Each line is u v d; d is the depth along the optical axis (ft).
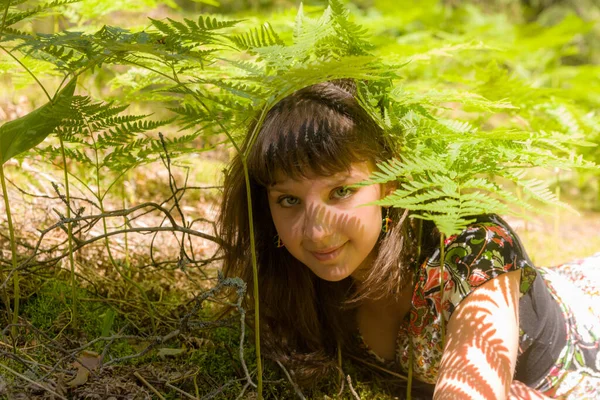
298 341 7.13
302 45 5.44
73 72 5.92
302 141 5.37
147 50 4.82
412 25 17.24
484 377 5.38
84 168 10.53
